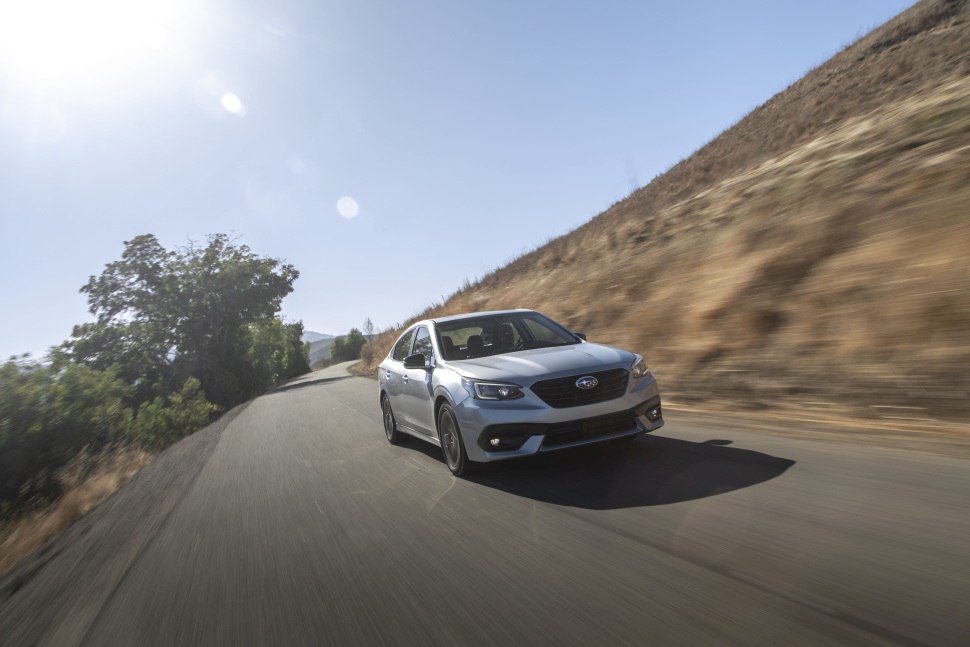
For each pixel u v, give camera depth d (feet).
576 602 9.82
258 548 15.24
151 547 16.87
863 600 8.71
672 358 33.37
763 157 67.36
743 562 10.52
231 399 171.83
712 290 34.55
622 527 13.08
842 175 37.17
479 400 17.78
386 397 27.76
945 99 40.88
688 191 78.74
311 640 9.91
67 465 44.73
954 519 11.42
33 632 12.30
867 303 24.89
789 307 28.71
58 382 51.67
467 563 12.19
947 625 7.82
